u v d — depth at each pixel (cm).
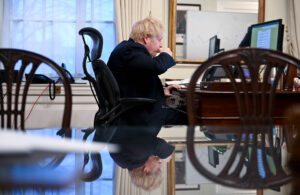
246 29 387
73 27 379
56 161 56
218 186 46
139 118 210
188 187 46
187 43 380
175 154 68
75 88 297
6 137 35
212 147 75
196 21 381
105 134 92
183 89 249
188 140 85
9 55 120
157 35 231
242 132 99
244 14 387
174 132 100
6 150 31
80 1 378
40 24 375
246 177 51
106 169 55
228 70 129
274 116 205
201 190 44
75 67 379
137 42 225
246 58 128
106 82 191
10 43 375
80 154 65
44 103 291
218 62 129
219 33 384
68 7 378
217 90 206
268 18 394
